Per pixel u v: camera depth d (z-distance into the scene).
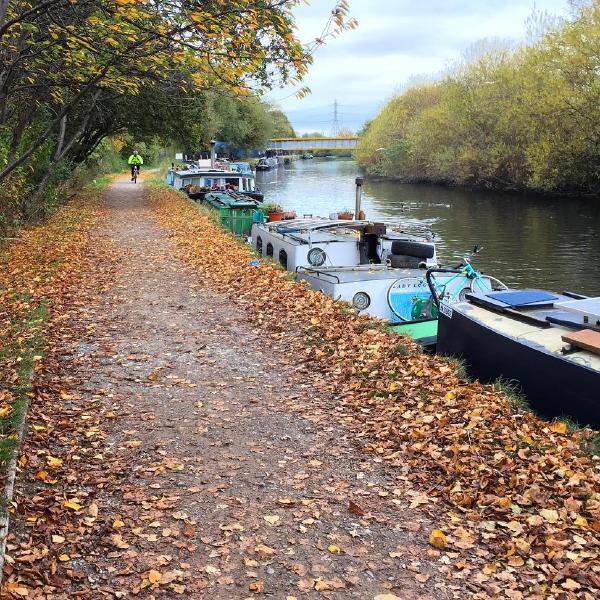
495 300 9.28
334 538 4.60
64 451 5.69
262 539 4.58
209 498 5.08
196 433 6.20
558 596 4.01
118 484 5.24
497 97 53.66
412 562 4.35
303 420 6.54
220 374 7.79
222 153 65.62
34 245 16.23
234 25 7.56
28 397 6.60
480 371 8.76
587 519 4.78
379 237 13.56
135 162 46.97
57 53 10.20
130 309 10.74
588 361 7.27
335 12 7.52
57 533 4.52
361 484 5.33
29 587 3.97
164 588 4.06
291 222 16.50
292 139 111.88
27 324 9.21
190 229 20.09
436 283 11.70
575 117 44.03
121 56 8.55
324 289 11.68
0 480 4.95
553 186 46.59
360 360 8.05
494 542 4.55
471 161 55.50
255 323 9.91
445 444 5.92
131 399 6.96
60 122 21.84
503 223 33.47
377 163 78.25
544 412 7.69
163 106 28.48
